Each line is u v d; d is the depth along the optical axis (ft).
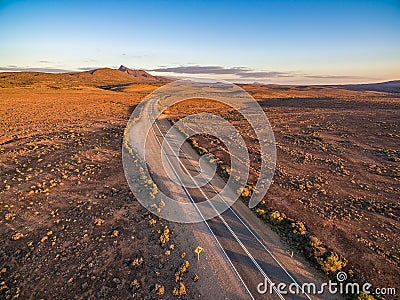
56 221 53.93
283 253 45.14
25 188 68.39
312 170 81.20
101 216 55.77
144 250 45.93
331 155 94.94
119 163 84.84
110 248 46.39
